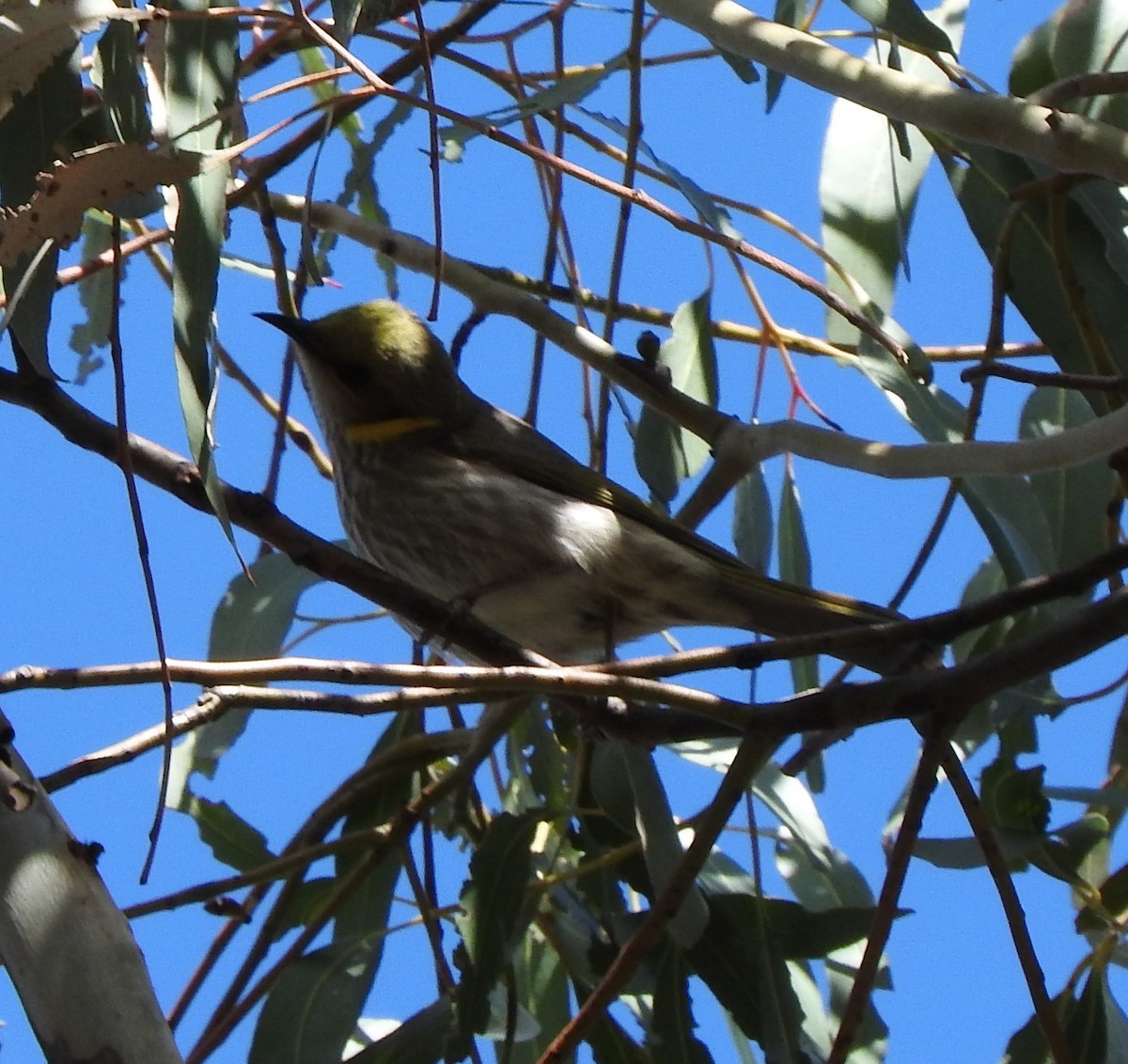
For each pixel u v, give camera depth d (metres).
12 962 3.52
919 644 4.91
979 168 6.20
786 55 5.29
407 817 6.23
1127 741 6.24
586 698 5.29
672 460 6.73
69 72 4.79
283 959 5.98
